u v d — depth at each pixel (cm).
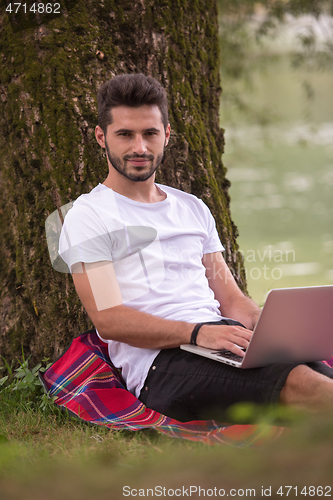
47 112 386
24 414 327
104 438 270
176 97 425
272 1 925
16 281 402
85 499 137
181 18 431
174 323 293
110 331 296
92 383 317
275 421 253
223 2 977
